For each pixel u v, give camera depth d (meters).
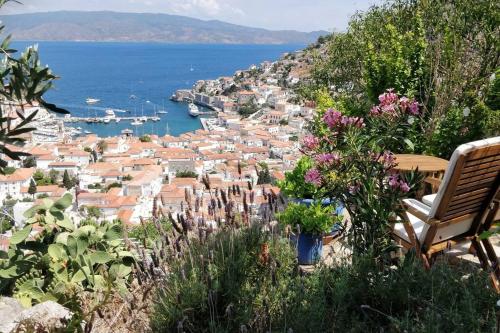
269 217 2.87
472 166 2.65
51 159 79.75
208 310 2.37
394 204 2.71
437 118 5.80
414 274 2.48
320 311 2.26
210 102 152.00
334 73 10.70
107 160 85.56
